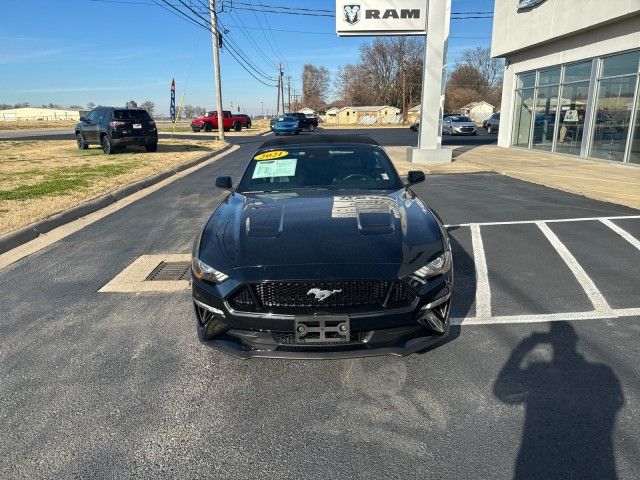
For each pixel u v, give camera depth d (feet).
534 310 12.80
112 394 9.36
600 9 41.65
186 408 8.89
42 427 8.40
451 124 103.45
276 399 9.12
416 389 9.30
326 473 7.20
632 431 7.86
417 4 44.86
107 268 17.07
